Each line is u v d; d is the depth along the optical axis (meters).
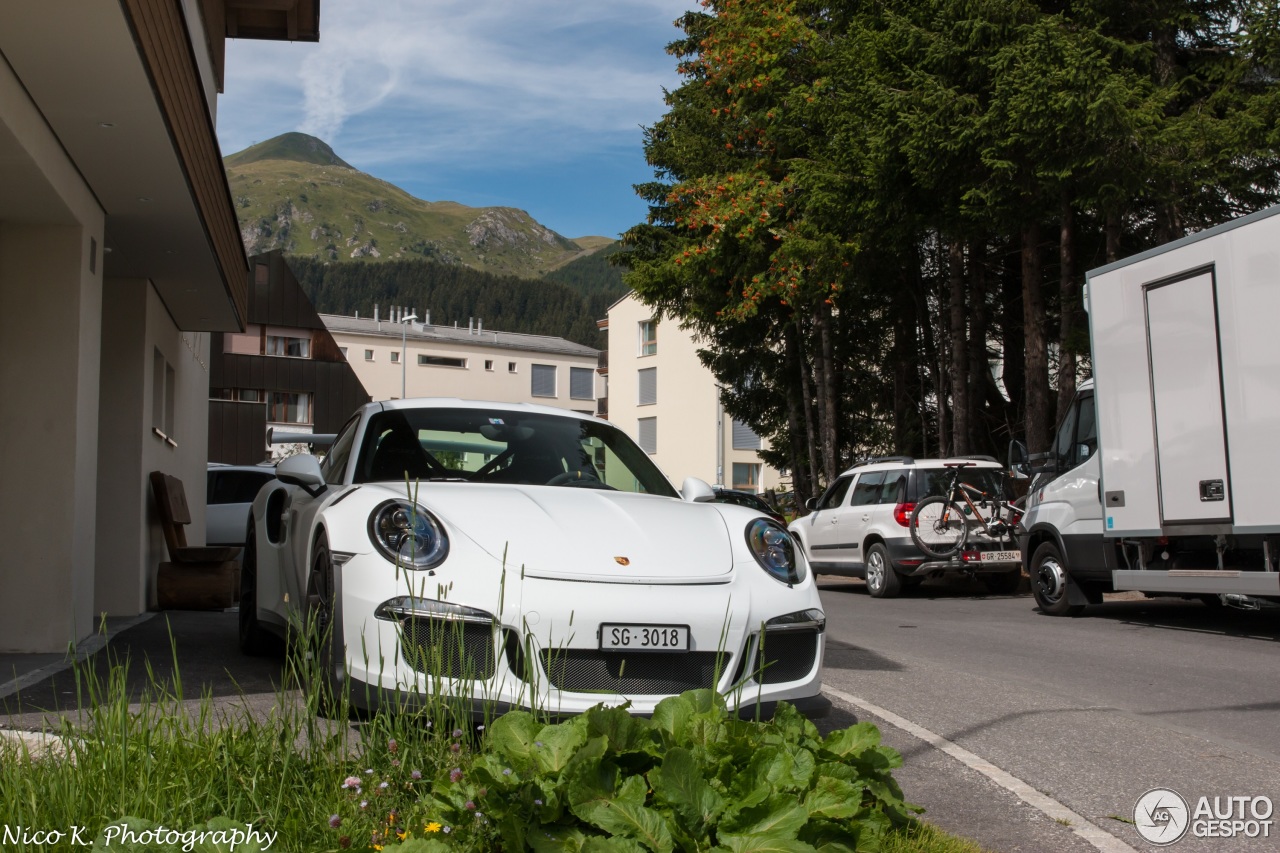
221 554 10.87
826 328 23.02
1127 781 4.52
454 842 2.79
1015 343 22.05
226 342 52.09
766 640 4.39
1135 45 14.47
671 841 2.65
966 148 14.45
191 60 7.32
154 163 7.54
